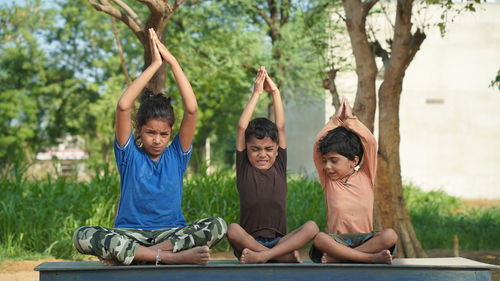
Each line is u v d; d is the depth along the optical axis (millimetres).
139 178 4383
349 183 4785
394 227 7820
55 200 9422
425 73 20875
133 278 3957
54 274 3936
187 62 16719
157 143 4340
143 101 4453
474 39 20953
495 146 21047
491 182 20891
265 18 17938
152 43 4438
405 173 20781
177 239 4230
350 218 4688
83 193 9648
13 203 9070
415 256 7859
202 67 17125
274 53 17609
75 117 24281
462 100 20969
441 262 4379
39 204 9234
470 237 11039
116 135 4438
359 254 4293
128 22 7055
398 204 7898
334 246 4320
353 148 4727
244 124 4844
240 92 20625
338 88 18609
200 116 21688
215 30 16844
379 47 8547
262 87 4965
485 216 13477
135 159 4422
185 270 3984
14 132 22891
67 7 23719
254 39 17234
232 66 16297
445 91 20906
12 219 8930
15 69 23391
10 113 22797
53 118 24078
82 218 9203
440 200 17391
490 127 21047
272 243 4535
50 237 8883
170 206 4430
